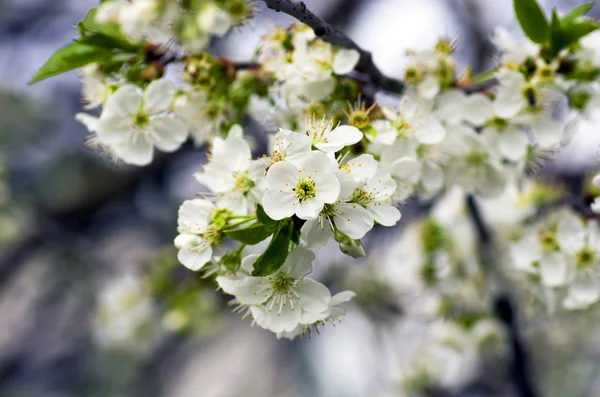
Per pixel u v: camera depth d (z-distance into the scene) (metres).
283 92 0.56
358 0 0.95
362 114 0.54
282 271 0.52
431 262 0.69
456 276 0.69
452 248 0.68
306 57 0.56
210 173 0.53
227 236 0.52
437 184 0.56
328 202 0.50
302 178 0.51
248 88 0.57
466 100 0.57
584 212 0.59
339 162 0.52
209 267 0.53
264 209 0.50
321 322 0.53
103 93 0.56
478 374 0.84
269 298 0.52
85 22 0.55
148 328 0.83
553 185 0.67
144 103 0.56
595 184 0.54
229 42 0.61
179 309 0.72
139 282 0.81
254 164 0.53
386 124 0.54
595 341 0.86
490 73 0.58
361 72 0.57
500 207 0.68
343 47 0.55
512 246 0.60
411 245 0.69
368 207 0.51
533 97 0.57
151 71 0.56
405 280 0.76
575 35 0.56
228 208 0.53
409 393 0.83
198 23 0.51
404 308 0.82
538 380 0.90
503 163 0.60
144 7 0.51
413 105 0.55
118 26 0.55
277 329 0.52
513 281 0.68
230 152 0.53
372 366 0.90
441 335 0.71
